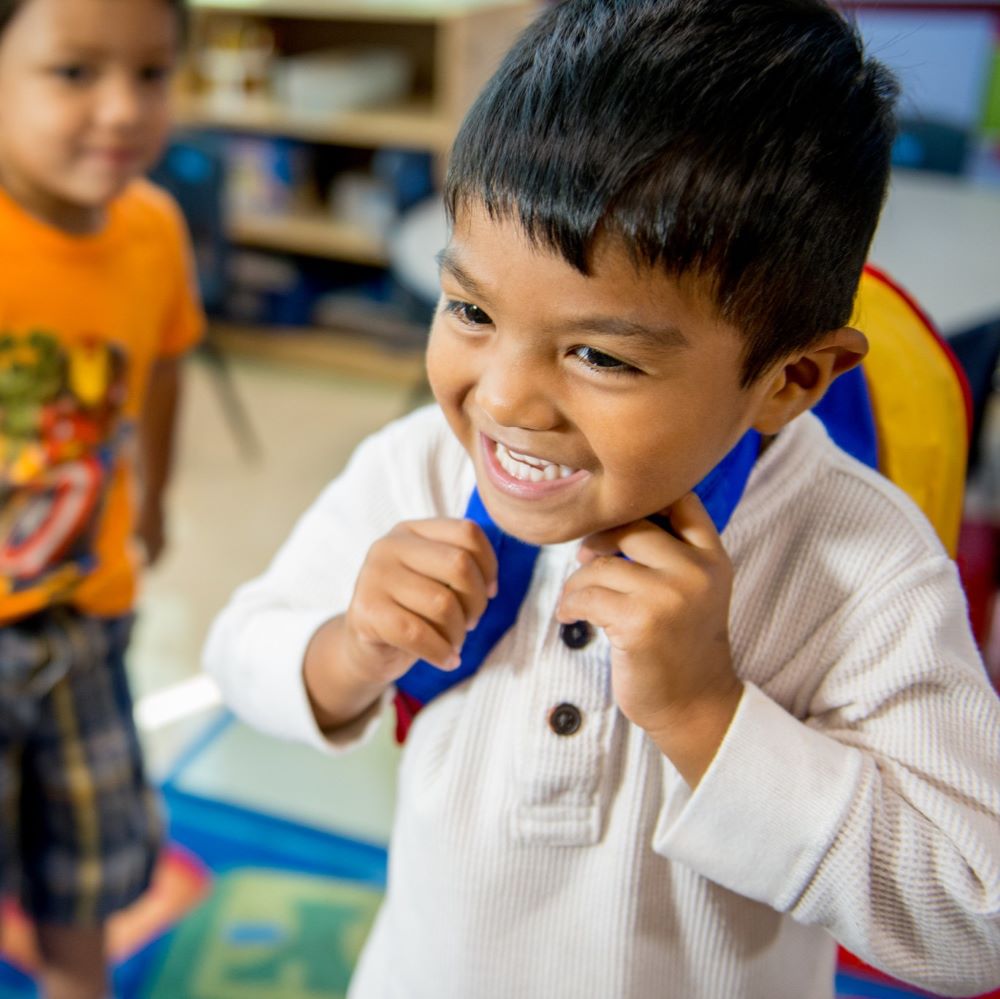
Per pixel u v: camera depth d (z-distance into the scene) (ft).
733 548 1.95
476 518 2.07
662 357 1.45
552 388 1.51
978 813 1.78
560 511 1.64
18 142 3.40
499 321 1.50
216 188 9.04
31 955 4.80
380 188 11.46
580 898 2.06
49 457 3.64
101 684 4.01
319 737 2.25
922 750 1.82
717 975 2.10
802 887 1.81
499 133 1.47
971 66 10.27
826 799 1.76
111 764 4.06
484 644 2.09
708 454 1.59
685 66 1.43
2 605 3.66
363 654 2.06
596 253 1.39
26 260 3.46
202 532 8.58
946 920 1.77
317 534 2.43
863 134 1.53
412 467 2.28
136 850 4.21
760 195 1.42
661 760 1.99
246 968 4.66
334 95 11.22
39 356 3.55
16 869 4.16
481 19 10.62
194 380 11.44
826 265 1.54
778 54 1.46
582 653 1.97
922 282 6.27
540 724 1.97
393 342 11.80
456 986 2.19
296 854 5.37
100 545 3.91
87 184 3.47
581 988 2.11
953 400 2.43
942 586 1.92
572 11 1.55
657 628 1.72
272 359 12.07
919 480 2.43
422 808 2.14
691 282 1.42
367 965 2.68
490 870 2.08
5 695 3.70
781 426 1.75
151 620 7.34
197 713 6.41
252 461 9.87
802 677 1.95
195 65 11.68
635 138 1.39
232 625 2.45
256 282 11.89
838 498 1.99
